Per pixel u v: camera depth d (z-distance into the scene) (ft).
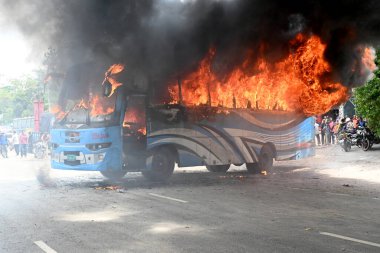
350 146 76.38
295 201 32.63
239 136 51.34
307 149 61.52
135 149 43.32
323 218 26.12
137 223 24.76
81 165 41.50
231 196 35.24
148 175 45.11
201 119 47.60
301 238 21.18
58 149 42.70
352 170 54.19
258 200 33.14
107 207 30.01
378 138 76.02
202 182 45.29
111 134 41.57
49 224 24.53
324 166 60.39
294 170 57.57
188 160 46.26
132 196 35.24
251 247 19.57
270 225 24.18
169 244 20.12
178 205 30.86
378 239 21.02
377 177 47.80
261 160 54.03
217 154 48.83
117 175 48.14
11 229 23.31
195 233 22.30
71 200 33.12
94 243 20.38
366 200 33.06
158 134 44.09
